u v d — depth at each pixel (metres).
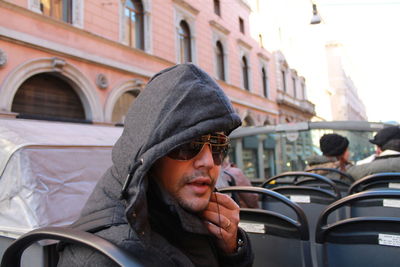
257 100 18.34
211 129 0.73
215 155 0.86
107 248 0.63
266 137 6.80
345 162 3.62
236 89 16.20
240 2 17.77
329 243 1.46
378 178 2.11
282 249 1.64
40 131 3.21
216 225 0.94
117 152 0.81
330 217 2.28
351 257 1.40
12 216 2.24
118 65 9.59
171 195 0.82
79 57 8.42
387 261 1.32
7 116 6.73
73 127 4.39
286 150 6.60
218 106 0.76
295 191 2.43
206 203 0.83
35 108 7.75
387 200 1.75
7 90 6.80
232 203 0.99
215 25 14.70
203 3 14.27
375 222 1.35
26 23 7.32
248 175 6.82
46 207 2.26
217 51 15.38
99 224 0.74
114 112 9.95
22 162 2.31
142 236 0.67
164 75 0.82
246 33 18.09
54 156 2.50
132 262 0.61
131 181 0.70
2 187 2.33
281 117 21.30
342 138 3.57
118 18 9.82
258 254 1.71
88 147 2.86
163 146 0.68
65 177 2.50
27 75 7.27
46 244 1.75
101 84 9.02
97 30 9.09
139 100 0.84
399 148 2.88
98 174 2.81
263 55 19.50
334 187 2.41
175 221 0.85
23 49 7.23
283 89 22.61
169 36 11.89
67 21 8.49
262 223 1.71
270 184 3.57
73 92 8.70
